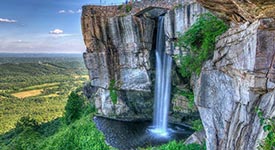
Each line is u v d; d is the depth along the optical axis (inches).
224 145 360.8
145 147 917.2
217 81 384.5
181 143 722.8
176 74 1051.3
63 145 971.3
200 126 742.5
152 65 1178.0
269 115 266.2
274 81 271.1
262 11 279.3
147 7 1075.3
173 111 1118.4
